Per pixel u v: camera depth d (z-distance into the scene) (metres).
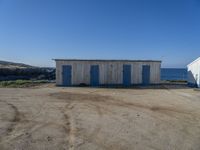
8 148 5.75
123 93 16.77
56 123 8.16
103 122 8.38
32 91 17.59
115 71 23.16
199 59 21.09
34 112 9.90
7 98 13.88
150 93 16.91
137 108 11.10
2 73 42.59
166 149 5.91
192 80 22.64
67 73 22.55
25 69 46.19
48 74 45.66
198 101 13.36
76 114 9.62
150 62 23.69
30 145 5.98
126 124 8.16
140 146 6.09
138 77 23.50
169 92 17.59
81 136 6.79
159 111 10.45
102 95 15.56
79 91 17.78
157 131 7.39
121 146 6.07
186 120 8.84
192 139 6.68
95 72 22.91
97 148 5.91
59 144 6.11
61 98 14.03
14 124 7.93
